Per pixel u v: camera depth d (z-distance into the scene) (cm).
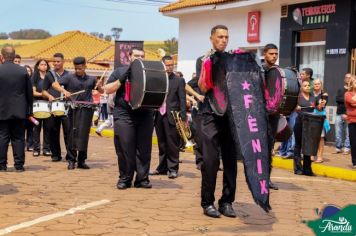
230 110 596
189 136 947
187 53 2211
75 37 4241
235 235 577
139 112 798
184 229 590
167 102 923
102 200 718
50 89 1051
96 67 3700
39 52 4025
